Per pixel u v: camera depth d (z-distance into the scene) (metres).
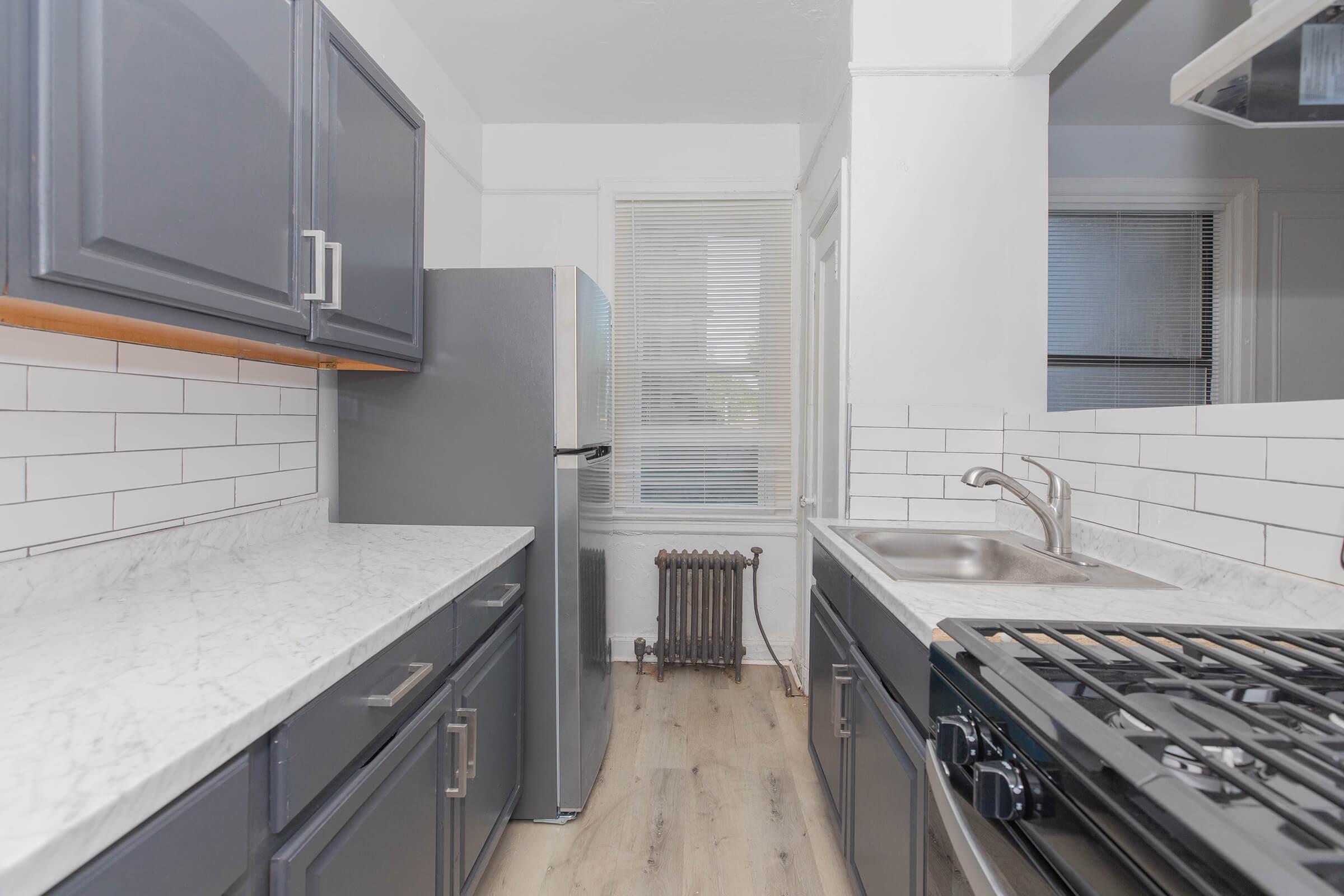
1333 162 2.35
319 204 1.18
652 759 2.13
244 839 0.65
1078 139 2.49
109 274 0.76
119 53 0.76
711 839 1.71
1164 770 0.42
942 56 1.92
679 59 2.46
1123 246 2.49
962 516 1.93
